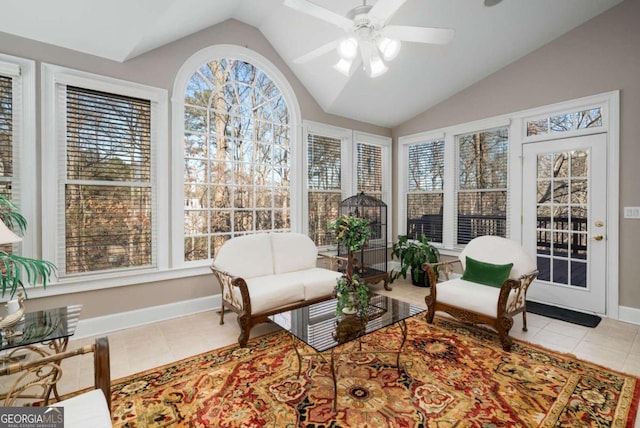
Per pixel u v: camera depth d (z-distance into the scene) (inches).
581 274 135.9
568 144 138.3
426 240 184.5
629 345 103.3
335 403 70.6
